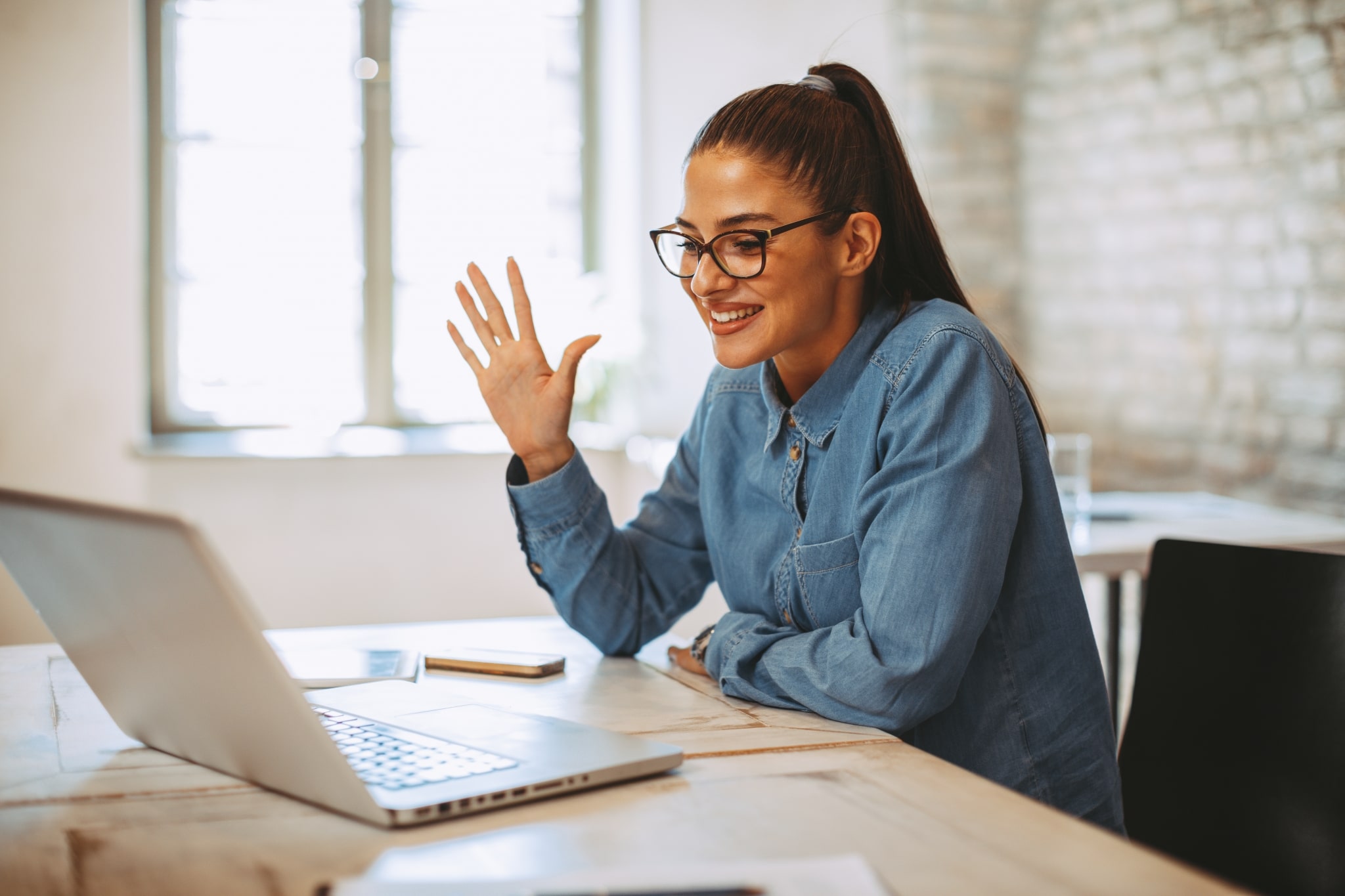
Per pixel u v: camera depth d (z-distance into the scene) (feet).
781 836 2.24
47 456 11.66
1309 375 7.67
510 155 13.97
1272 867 3.39
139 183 11.83
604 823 2.32
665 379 12.67
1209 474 8.29
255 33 13.12
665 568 4.40
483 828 2.30
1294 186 7.69
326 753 2.31
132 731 2.98
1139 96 8.52
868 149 3.75
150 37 12.79
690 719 3.25
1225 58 8.02
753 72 11.27
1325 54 7.47
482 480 12.84
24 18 11.42
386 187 13.61
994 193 9.27
